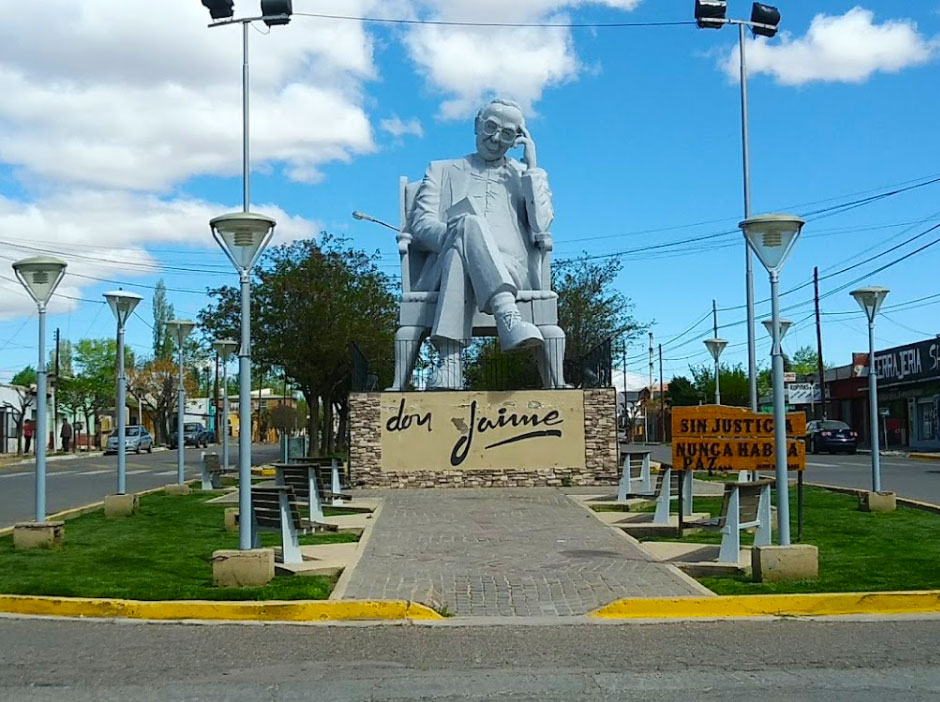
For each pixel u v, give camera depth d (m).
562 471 23.80
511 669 7.52
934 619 9.20
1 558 12.89
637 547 13.30
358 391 24.36
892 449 48.47
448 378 25.23
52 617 9.75
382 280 40.44
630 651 8.06
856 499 19.50
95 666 7.82
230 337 38.41
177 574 11.65
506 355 36.06
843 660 7.68
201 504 20.47
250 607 9.62
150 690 7.11
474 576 11.29
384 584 10.83
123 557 12.96
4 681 7.39
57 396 70.56
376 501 20.25
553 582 10.90
